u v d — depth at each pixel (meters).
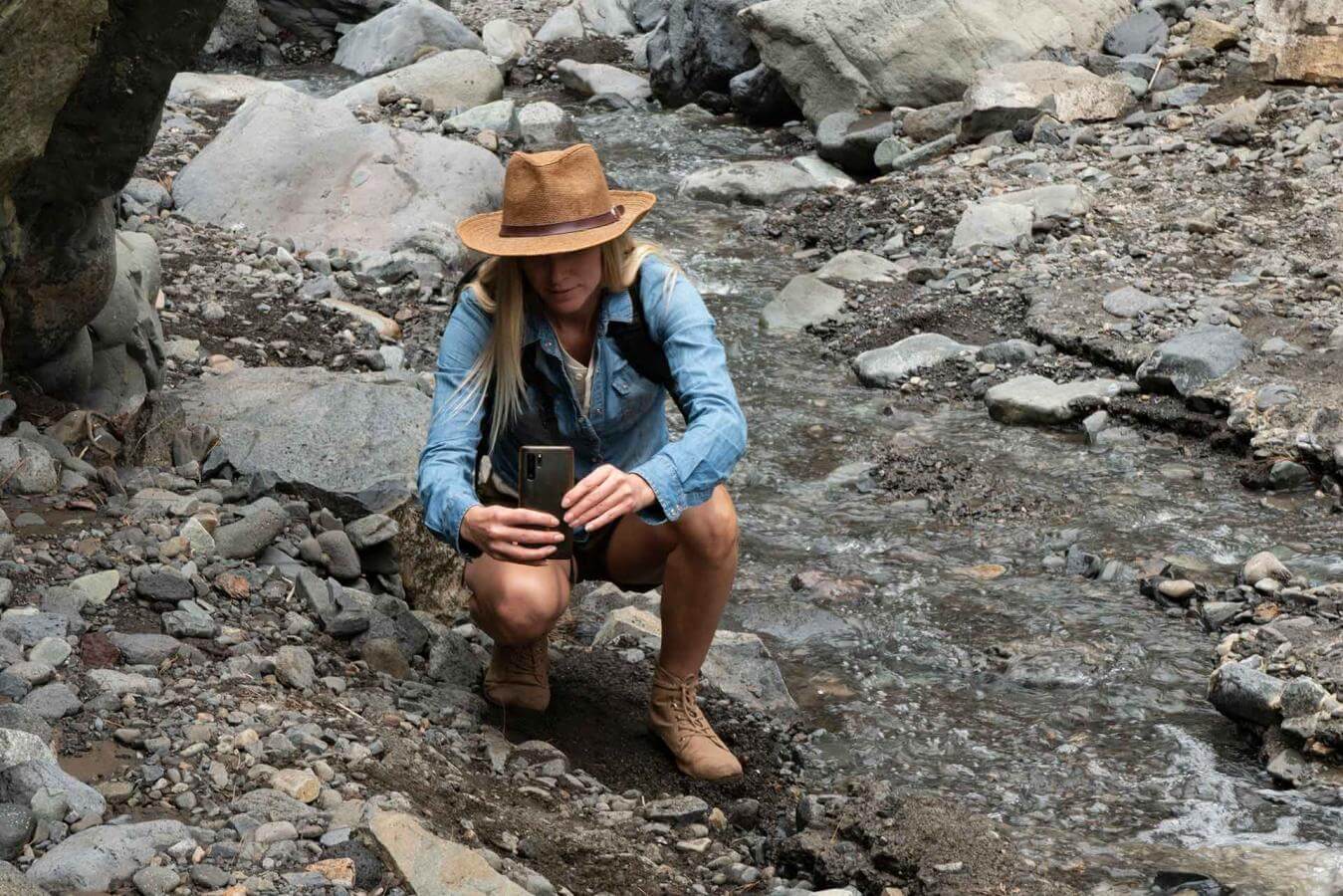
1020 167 9.62
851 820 3.52
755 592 5.26
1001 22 11.12
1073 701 4.51
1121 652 4.77
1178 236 8.41
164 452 4.83
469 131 10.65
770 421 6.73
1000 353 7.16
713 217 9.76
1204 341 6.75
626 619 4.62
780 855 3.49
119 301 5.29
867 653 4.83
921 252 8.65
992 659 4.77
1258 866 3.42
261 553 4.31
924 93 11.08
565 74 13.51
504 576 3.52
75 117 4.35
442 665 4.09
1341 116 9.82
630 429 3.56
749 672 4.47
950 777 4.09
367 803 2.98
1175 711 4.43
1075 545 5.53
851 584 5.28
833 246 9.01
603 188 3.29
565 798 3.56
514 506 3.62
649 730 3.99
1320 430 6.04
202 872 2.65
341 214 8.32
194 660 3.55
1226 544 5.46
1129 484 6.01
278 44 14.35
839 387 7.11
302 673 3.64
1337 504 5.71
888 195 9.45
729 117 12.51
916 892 3.32
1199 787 4.00
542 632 3.59
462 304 3.44
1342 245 8.13
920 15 11.06
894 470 6.24
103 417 4.89
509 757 3.67
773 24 11.50
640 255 3.38
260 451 4.88
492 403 3.47
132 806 2.89
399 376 6.17
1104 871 3.45
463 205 8.55
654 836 3.51
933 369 7.16
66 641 3.45
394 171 8.60
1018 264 8.23
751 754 4.04
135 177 8.48
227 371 6.05
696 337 3.35
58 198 4.48
